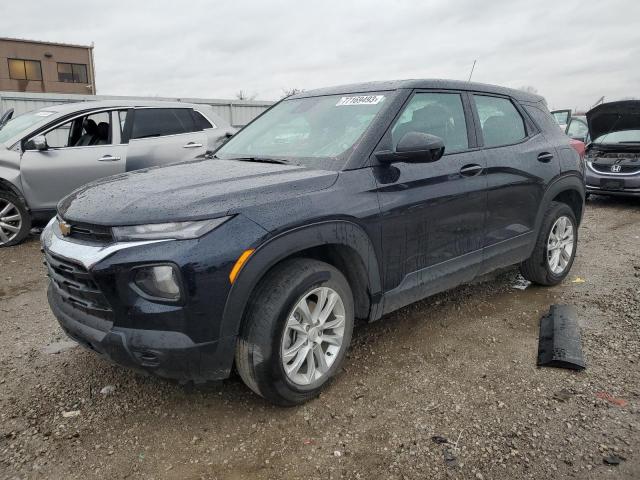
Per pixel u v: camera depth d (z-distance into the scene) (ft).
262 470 7.67
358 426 8.66
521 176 13.16
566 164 14.78
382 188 9.96
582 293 14.93
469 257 12.05
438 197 10.91
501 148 12.97
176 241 7.68
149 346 7.68
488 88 13.44
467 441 8.22
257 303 8.37
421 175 10.71
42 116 21.52
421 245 10.78
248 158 11.41
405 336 12.09
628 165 29.30
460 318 13.16
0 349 11.72
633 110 29.63
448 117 11.97
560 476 7.41
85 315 8.45
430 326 12.66
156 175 10.08
